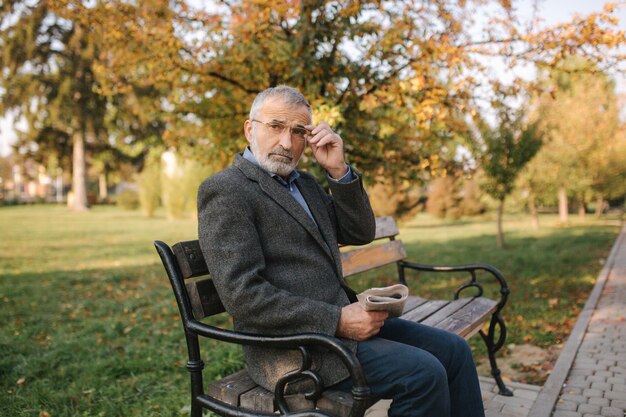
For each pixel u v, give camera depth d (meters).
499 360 3.63
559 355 3.59
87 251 10.99
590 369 3.32
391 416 1.71
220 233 1.68
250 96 5.13
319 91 4.57
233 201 1.73
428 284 6.60
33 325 4.73
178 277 1.86
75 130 27.95
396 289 1.72
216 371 3.36
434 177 5.25
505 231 15.50
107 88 5.41
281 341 1.60
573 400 2.85
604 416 2.64
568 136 16.12
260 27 4.39
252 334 1.66
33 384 3.21
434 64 4.45
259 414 1.69
